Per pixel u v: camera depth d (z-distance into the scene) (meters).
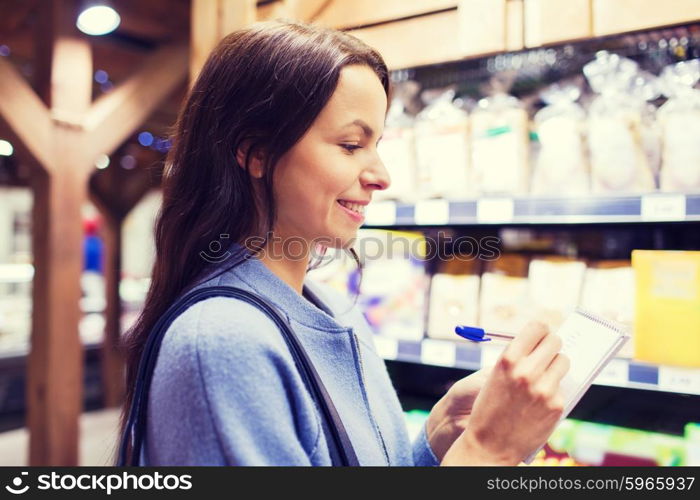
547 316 1.29
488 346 1.28
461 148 1.38
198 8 1.59
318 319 0.72
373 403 0.84
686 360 1.08
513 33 1.22
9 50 3.49
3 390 4.05
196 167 0.71
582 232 1.52
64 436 2.75
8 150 4.63
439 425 0.89
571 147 1.25
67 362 2.76
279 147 0.67
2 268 5.07
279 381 0.60
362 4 1.39
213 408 0.56
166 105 4.35
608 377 1.12
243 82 0.68
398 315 1.46
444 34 1.29
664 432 1.21
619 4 1.12
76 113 2.75
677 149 1.12
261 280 0.69
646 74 1.30
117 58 3.66
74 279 2.77
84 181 2.79
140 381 0.65
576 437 1.25
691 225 1.40
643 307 1.12
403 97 1.58
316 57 0.67
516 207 1.21
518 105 1.39
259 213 0.71
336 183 0.67
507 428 0.65
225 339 0.58
